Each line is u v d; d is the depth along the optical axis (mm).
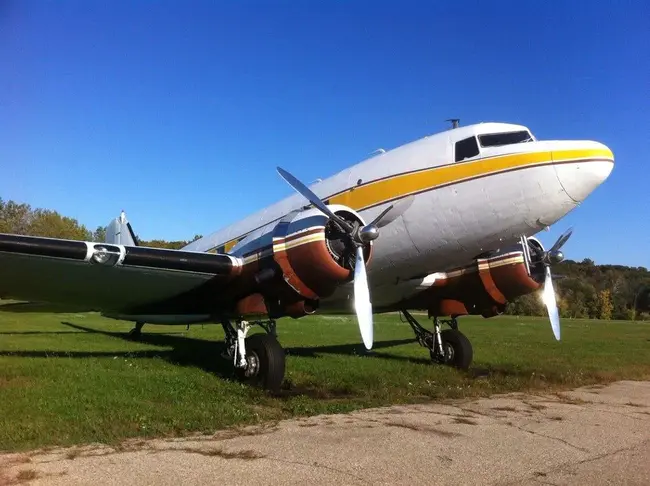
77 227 65438
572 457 4664
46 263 7516
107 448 4633
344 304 10414
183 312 10445
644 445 5145
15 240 6910
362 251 7535
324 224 7402
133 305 10484
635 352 15477
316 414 6309
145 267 7777
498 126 8203
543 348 16141
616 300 67062
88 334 17266
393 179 8570
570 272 94562
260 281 7957
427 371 10391
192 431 5305
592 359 13188
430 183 8195
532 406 7145
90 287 8852
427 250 8516
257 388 7938
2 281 8430
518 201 7547
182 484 3756
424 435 5336
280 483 3828
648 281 84000
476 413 6574
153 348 13391
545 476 4129
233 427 5539
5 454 4414
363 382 8773
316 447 4785
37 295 9531
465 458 4566
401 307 12109
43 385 7473
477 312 11180
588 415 6590
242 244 8680
